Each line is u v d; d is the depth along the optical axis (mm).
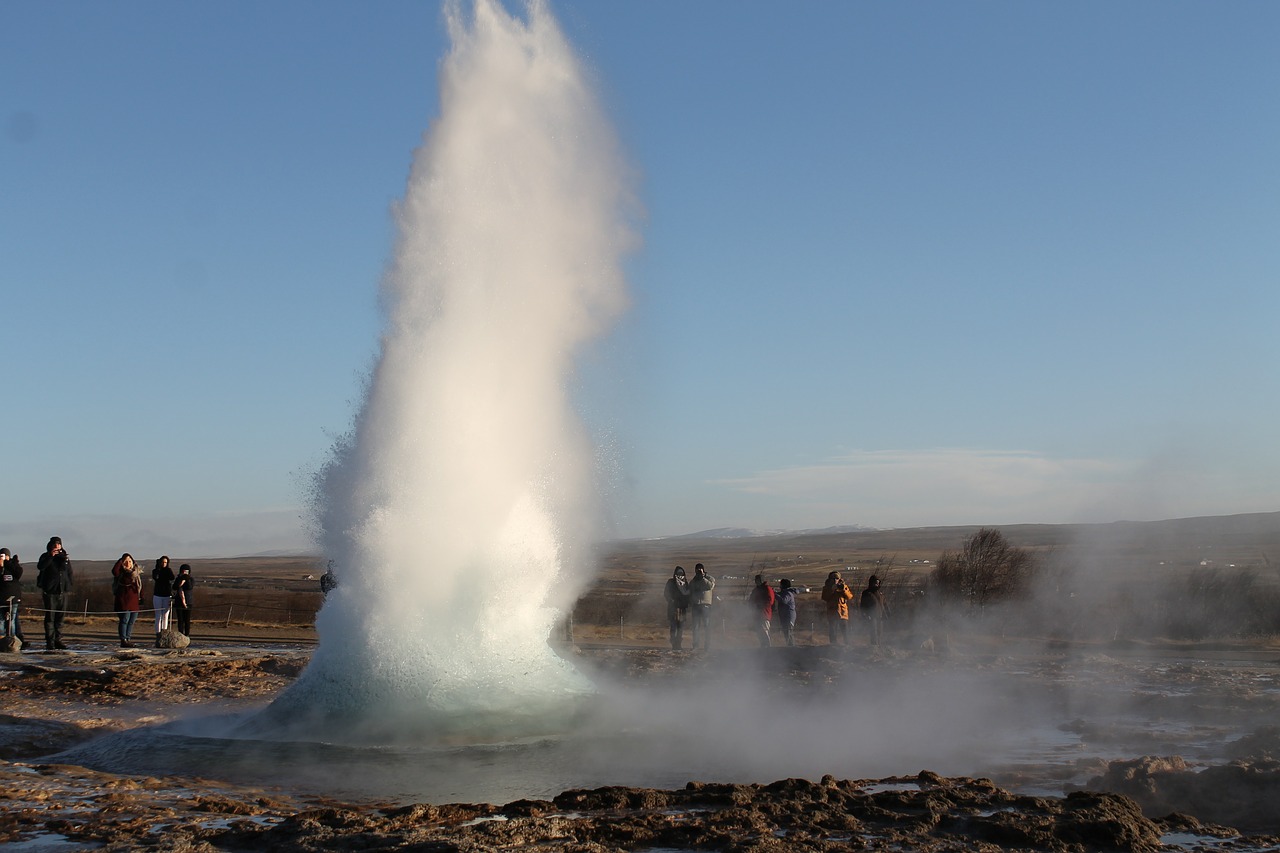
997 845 7117
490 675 12930
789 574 82438
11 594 22859
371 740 11773
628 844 7168
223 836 7508
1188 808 8477
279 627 33531
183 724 12875
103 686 16359
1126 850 7059
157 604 24922
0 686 16516
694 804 8375
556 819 7637
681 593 23641
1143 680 18125
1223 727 13344
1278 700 15117
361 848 7000
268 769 10516
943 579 35031
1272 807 8281
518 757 11117
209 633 30344
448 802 9141
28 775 10039
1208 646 27594
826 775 9172
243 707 14641
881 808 8031
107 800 8828
